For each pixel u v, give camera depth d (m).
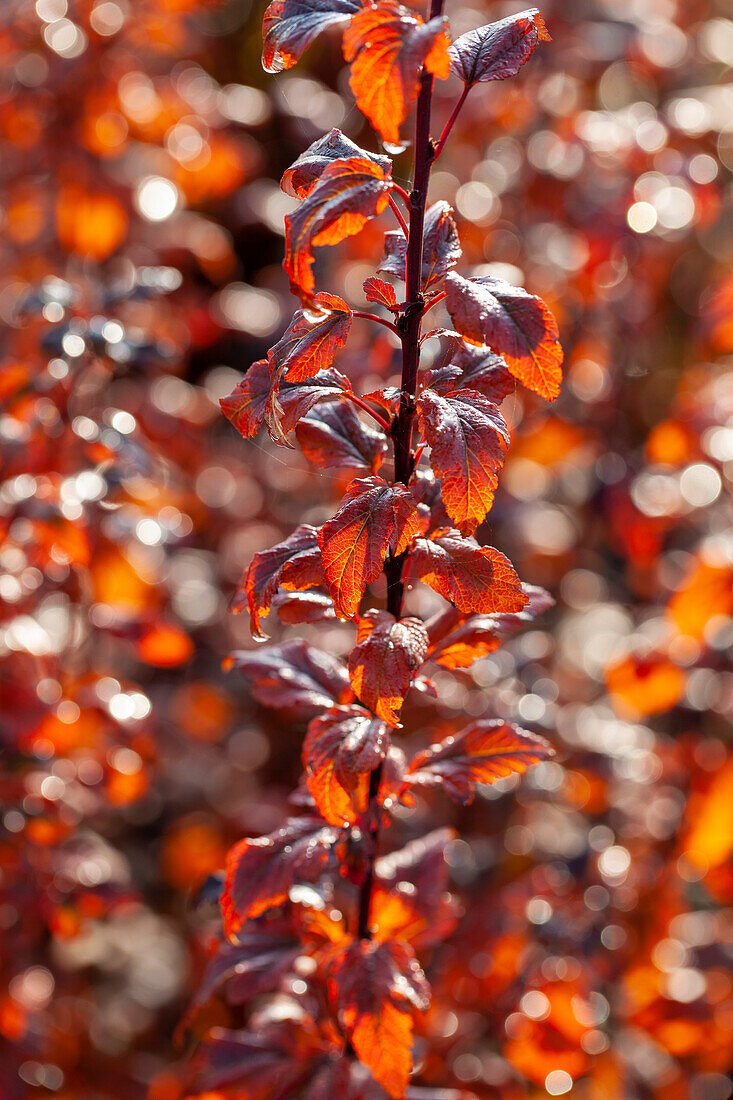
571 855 1.58
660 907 1.65
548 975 1.44
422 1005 1.10
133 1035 2.12
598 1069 1.62
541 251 1.94
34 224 1.84
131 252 2.00
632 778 1.64
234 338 2.58
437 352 1.27
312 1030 1.18
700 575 1.44
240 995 1.13
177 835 2.44
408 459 1.07
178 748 2.31
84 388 1.51
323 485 2.21
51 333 1.28
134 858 2.53
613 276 1.87
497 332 1.02
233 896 1.10
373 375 1.37
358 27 1.00
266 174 2.63
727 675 1.72
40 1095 1.63
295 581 1.07
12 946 1.44
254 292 2.50
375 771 1.11
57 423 1.31
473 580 1.05
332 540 1.04
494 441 1.03
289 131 2.42
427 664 1.12
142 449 1.33
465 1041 1.53
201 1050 1.17
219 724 2.18
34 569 1.41
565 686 2.04
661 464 1.79
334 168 1.02
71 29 1.73
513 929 1.51
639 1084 1.72
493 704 1.66
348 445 1.10
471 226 1.88
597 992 1.61
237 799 2.53
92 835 1.80
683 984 1.60
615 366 2.03
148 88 1.84
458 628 1.12
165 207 1.83
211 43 2.59
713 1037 1.54
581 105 2.01
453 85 1.92
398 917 1.16
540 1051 1.40
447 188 2.04
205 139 1.94
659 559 2.01
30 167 1.79
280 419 1.04
